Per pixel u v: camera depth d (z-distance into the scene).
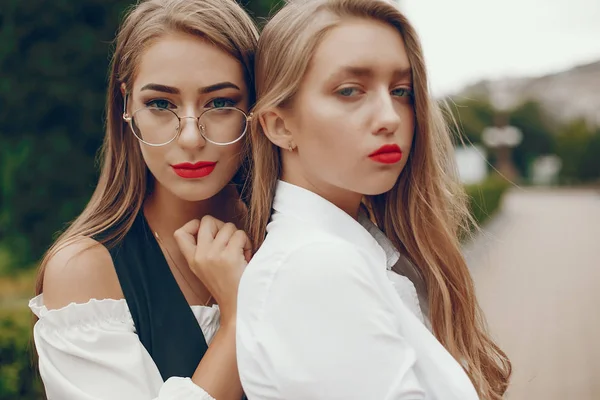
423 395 1.21
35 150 9.18
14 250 9.31
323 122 1.30
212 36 1.45
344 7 1.31
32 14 8.79
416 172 1.48
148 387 1.43
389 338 1.21
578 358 5.94
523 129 55.97
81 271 1.50
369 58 1.29
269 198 1.45
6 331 3.35
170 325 1.52
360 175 1.31
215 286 1.44
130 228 1.61
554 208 28.08
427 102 1.38
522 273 10.95
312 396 1.19
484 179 22.75
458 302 1.56
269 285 1.26
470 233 1.64
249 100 1.53
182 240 1.50
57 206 9.37
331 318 1.20
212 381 1.37
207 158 1.48
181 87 1.45
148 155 1.50
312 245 1.25
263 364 1.23
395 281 1.46
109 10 8.91
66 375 1.44
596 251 14.06
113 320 1.49
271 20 1.42
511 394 5.00
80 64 8.95
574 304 8.34
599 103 56.84
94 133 9.20
